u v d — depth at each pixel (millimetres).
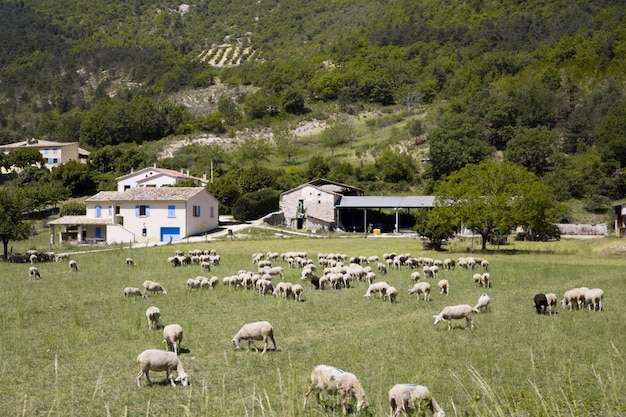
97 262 44469
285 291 28000
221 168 119188
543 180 98938
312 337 20141
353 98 187875
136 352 18062
